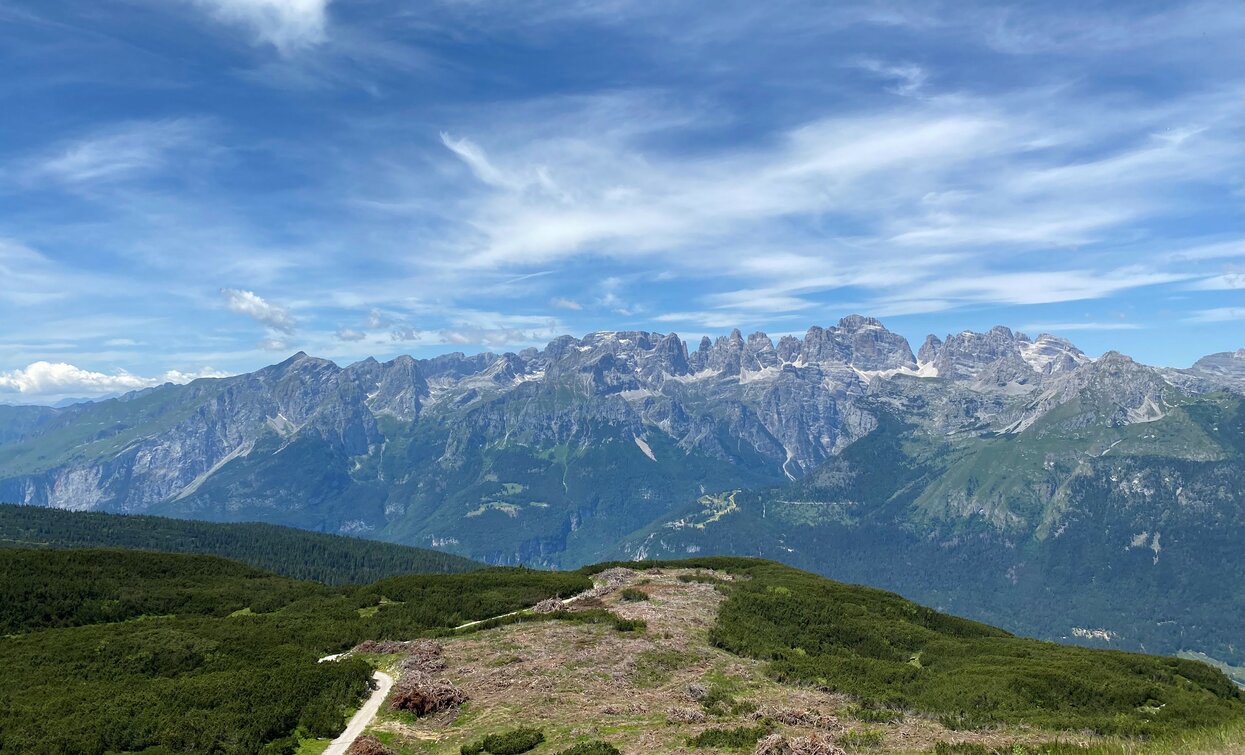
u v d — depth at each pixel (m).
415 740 47.50
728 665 65.94
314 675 59.03
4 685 60.88
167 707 51.44
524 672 60.69
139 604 105.12
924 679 69.19
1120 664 82.62
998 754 40.12
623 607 89.19
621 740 44.38
